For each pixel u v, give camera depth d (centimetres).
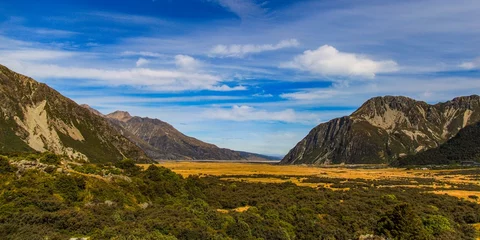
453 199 9881
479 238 6969
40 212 4969
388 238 6475
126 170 8650
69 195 5719
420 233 6525
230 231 5600
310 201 8525
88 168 7050
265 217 6756
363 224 6950
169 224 5028
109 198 6066
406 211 6750
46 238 4259
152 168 8950
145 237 4378
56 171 6312
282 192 9988
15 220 4656
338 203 8319
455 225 7419
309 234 6462
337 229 6688
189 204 7269
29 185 5669
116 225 4828
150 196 7188
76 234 4566
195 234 4922
